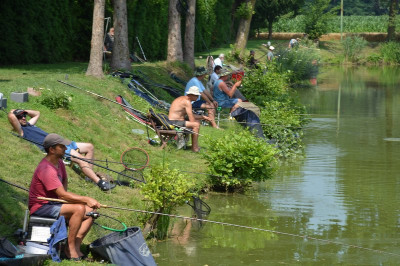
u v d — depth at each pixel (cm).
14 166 986
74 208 762
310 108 2642
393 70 5041
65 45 2620
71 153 1089
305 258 896
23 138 1075
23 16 2350
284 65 3609
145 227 975
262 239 984
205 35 4438
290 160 1634
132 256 791
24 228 766
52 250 742
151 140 1503
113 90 1791
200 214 1048
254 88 2209
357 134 2014
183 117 1516
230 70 2562
